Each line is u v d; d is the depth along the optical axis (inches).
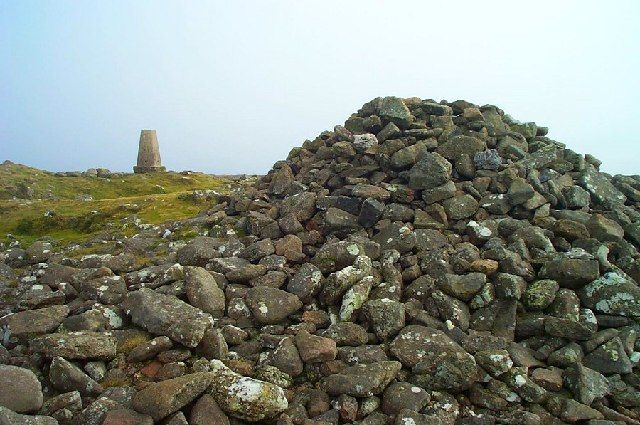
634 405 400.2
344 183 737.0
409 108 849.5
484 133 768.3
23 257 733.9
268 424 361.4
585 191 682.8
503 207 632.4
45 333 451.5
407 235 581.6
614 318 465.7
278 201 781.3
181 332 421.7
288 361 416.5
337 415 371.9
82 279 554.3
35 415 338.6
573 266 494.9
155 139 2098.9
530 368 425.4
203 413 345.1
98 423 339.9
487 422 373.7
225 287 528.4
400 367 412.8
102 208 1083.9
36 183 1708.9
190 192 1244.5
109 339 420.5
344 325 454.3
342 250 540.7
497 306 480.7
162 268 564.1
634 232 605.9
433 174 655.8
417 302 494.0
